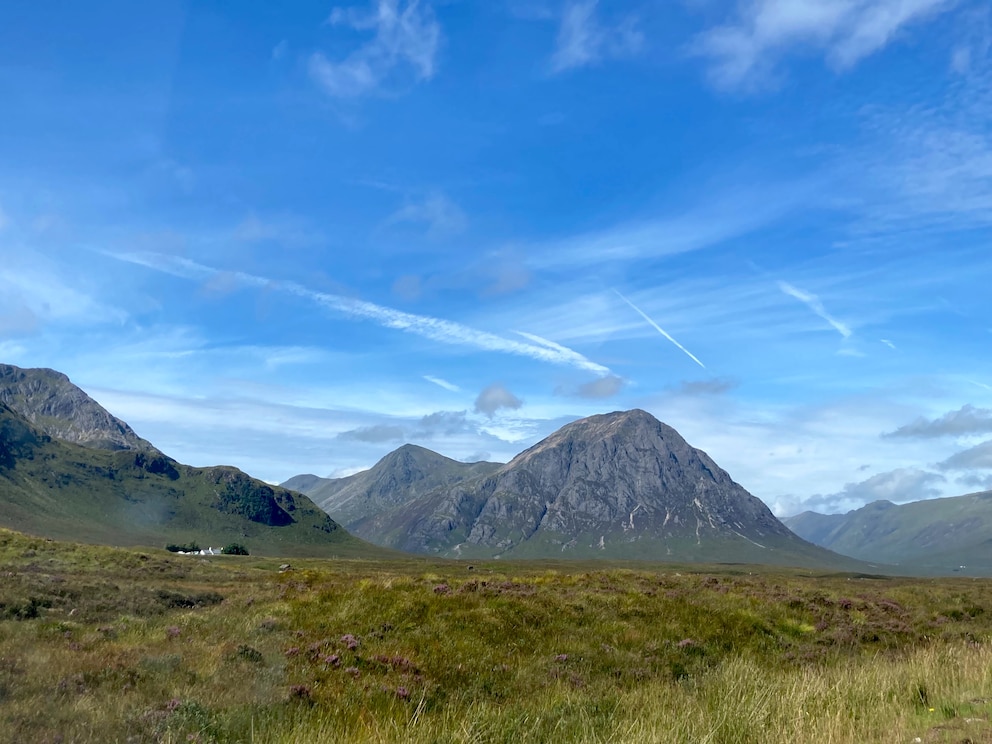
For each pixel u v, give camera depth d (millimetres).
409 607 23531
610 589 29219
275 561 132750
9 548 60625
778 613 27359
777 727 11484
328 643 19719
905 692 13805
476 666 19422
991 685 13391
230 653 18359
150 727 12578
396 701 16156
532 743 12562
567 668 20031
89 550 65688
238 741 12555
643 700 15336
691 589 30547
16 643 20188
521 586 28484
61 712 12992
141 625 25000
